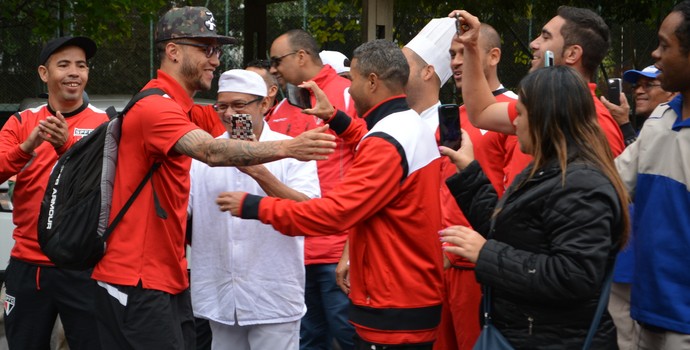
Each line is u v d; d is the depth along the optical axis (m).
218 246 4.62
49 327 5.08
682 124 3.55
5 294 5.18
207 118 5.12
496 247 3.05
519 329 3.09
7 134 5.25
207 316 4.68
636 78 5.77
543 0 10.63
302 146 3.70
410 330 3.73
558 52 4.12
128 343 3.99
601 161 3.01
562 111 3.02
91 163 4.01
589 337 3.02
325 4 12.14
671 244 3.55
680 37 3.48
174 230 4.10
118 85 13.67
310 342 5.61
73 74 5.23
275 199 3.69
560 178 2.97
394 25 10.96
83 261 4.00
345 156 5.50
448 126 3.65
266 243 4.59
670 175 3.57
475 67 3.80
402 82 3.88
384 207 3.72
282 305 4.62
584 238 2.88
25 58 13.31
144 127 3.91
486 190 3.50
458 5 10.59
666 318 3.55
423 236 3.75
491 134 4.50
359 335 3.85
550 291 2.91
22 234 5.07
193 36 4.12
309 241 5.42
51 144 4.92
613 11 10.51
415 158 3.72
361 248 3.79
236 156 3.74
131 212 3.99
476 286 4.41
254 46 9.66
